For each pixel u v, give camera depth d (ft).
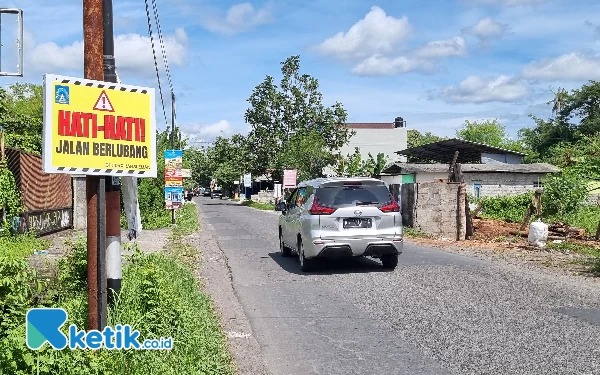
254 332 23.53
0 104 80.84
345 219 37.55
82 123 16.14
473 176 131.44
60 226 64.80
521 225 63.52
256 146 219.82
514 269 38.37
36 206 56.59
